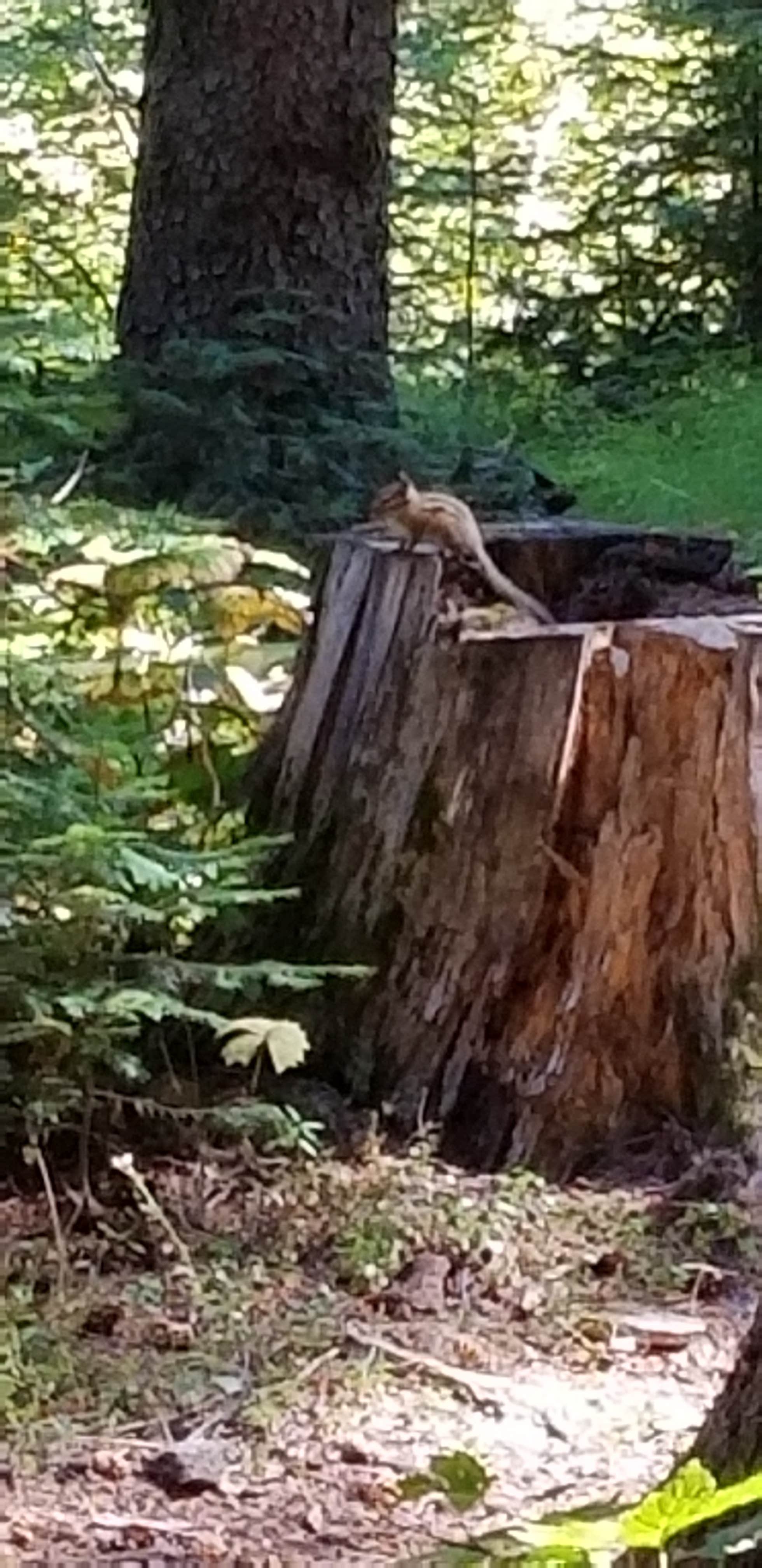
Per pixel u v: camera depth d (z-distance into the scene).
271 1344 4.22
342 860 5.32
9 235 9.01
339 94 8.55
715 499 9.92
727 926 5.07
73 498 6.30
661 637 4.98
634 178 14.42
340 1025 5.27
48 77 13.72
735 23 13.36
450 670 5.12
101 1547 3.45
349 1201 4.75
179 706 5.52
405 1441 3.88
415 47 14.62
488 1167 5.06
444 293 14.73
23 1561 3.38
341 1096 5.21
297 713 5.48
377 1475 3.74
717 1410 2.76
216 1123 5.02
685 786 5.01
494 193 14.69
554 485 8.64
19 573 5.32
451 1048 5.16
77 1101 4.85
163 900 4.94
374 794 5.27
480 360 13.93
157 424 7.49
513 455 8.39
